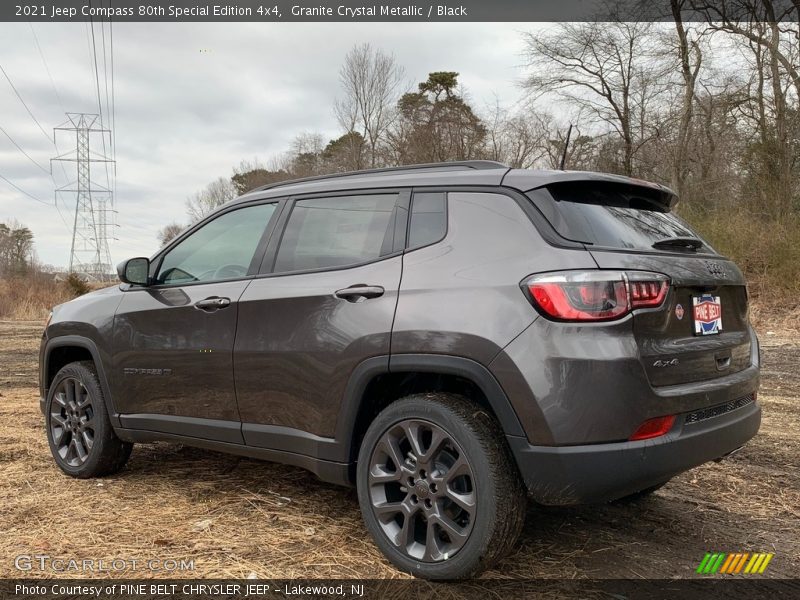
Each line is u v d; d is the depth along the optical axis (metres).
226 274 3.66
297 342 3.15
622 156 23.48
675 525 3.39
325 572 2.81
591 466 2.44
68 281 26.25
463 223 2.88
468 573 2.63
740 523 3.42
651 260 2.67
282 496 3.78
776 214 14.95
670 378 2.61
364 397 2.96
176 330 3.68
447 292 2.75
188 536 3.19
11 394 7.09
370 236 3.15
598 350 2.45
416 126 33.03
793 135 16.31
